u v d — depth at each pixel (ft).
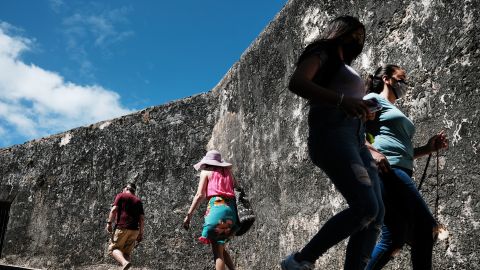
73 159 32.94
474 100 10.02
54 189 33.53
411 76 12.00
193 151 26.86
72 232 31.40
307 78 7.14
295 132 17.61
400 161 9.21
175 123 28.07
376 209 7.05
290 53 18.63
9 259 34.65
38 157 35.47
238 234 15.76
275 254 18.33
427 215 8.79
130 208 22.66
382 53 13.29
